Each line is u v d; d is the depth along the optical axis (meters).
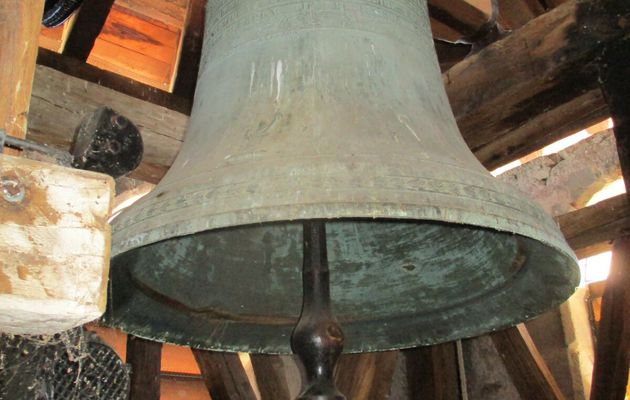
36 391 0.91
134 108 2.07
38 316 0.73
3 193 0.71
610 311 2.41
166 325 1.42
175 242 1.40
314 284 1.24
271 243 1.54
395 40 1.35
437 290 1.51
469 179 1.09
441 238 1.50
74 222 0.74
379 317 1.54
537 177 3.81
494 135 2.09
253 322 1.52
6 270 0.69
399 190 0.99
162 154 2.08
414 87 1.31
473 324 1.48
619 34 1.74
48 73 1.95
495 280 1.42
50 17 1.74
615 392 2.36
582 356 3.65
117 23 4.28
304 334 1.14
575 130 2.44
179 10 4.13
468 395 3.42
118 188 3.28
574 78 1.84
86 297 0.72
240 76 1.32
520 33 1.92
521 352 2.72
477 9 1.96
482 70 1.97
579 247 2.64
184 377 4.29
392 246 1.54
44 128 1.90
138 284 1.35
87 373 0.99
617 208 2.53
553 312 3.75
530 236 1.07
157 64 4.47
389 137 1.15
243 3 1.41
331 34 1.31
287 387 2.74
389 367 2.58
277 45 1.31
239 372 2.54
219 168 1.10
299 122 1.17
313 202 0.96
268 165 1.05
